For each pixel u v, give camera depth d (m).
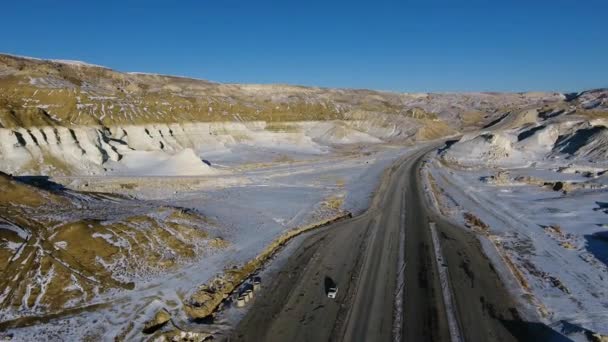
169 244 30.73
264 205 45.28
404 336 21.30
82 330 21.09
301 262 30.53
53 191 38.78
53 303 22.97
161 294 24.69
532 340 20.94
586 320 22.62
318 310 23.80
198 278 26.81
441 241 35.03
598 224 38.91
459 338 21.14
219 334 21.28
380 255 31.98
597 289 26.31
